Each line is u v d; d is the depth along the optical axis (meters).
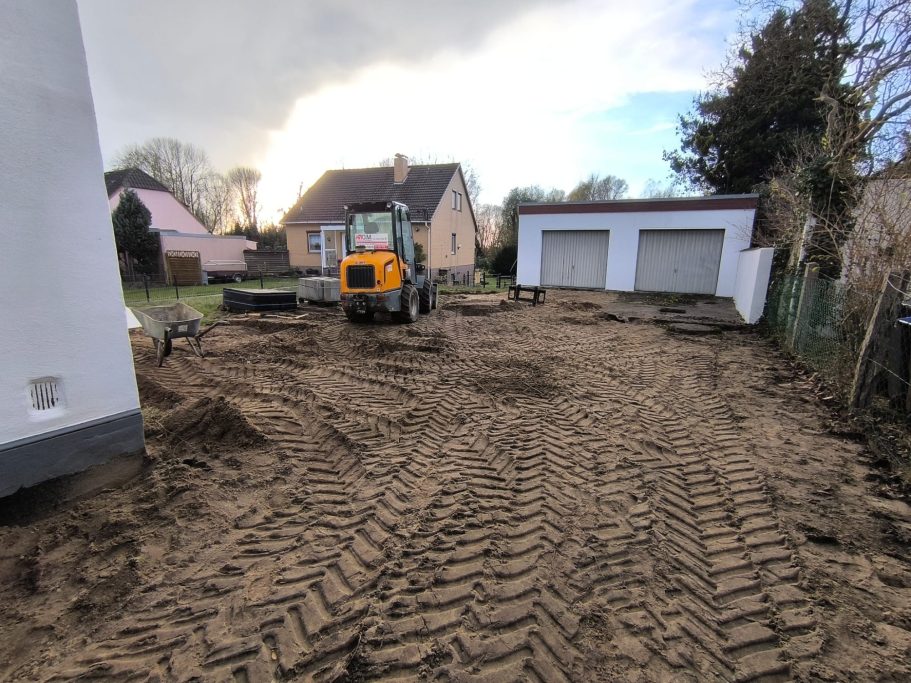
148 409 4.18
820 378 5.40
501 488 3.06
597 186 45.59
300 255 25.45
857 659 1.79
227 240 24.89
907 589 2.18
